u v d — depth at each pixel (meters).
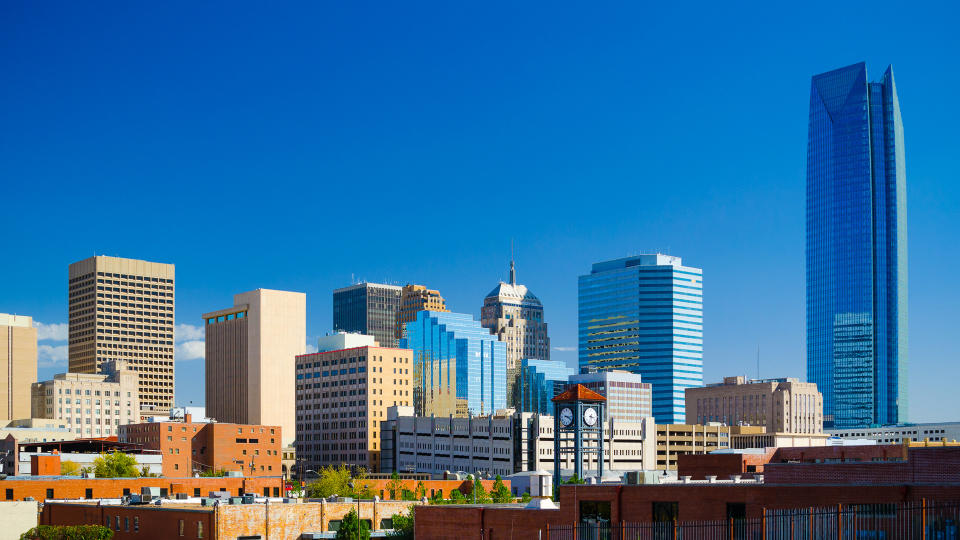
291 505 134.00
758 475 107.12
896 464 82.56
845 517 75.75
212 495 193.88
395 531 136.38
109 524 142.62
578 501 91.31
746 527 80.25
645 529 85.44
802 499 79.25
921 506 72.38
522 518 95.62
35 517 149.62
